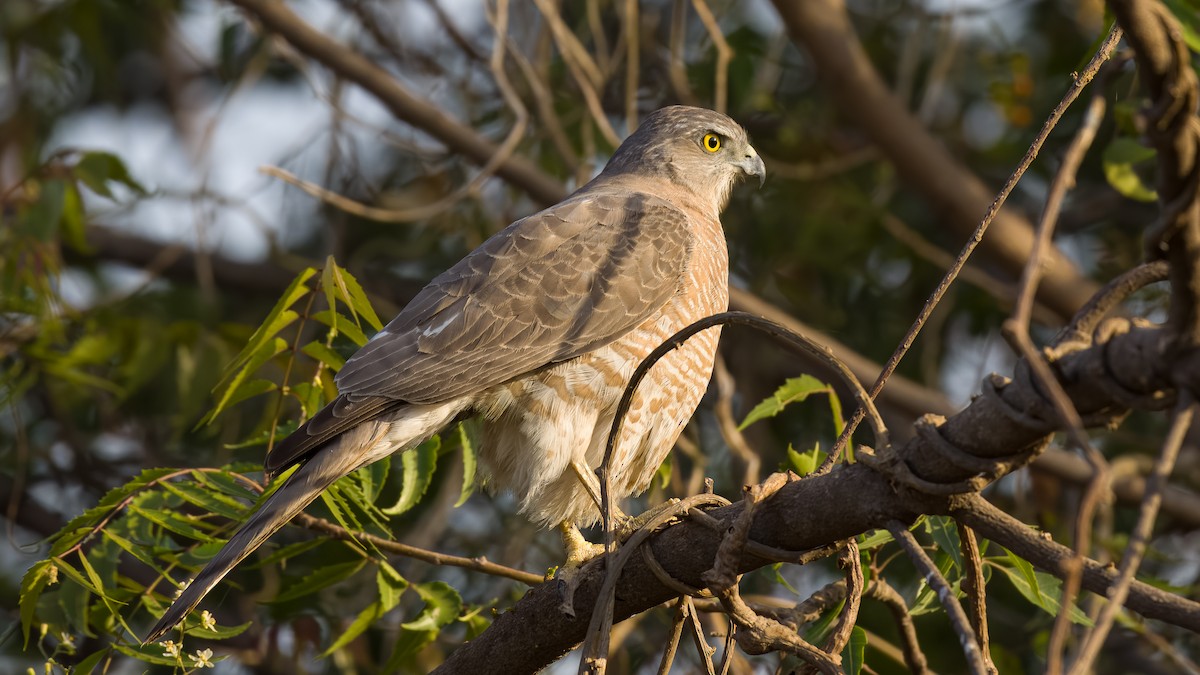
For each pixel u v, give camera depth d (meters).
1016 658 9.25
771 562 5.26
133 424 13.26
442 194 13.35
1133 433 11.55
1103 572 4.41
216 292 13.68
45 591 8.18
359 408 7.21
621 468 7.99
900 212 13.52
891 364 5.42
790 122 12.98
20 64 13.96
